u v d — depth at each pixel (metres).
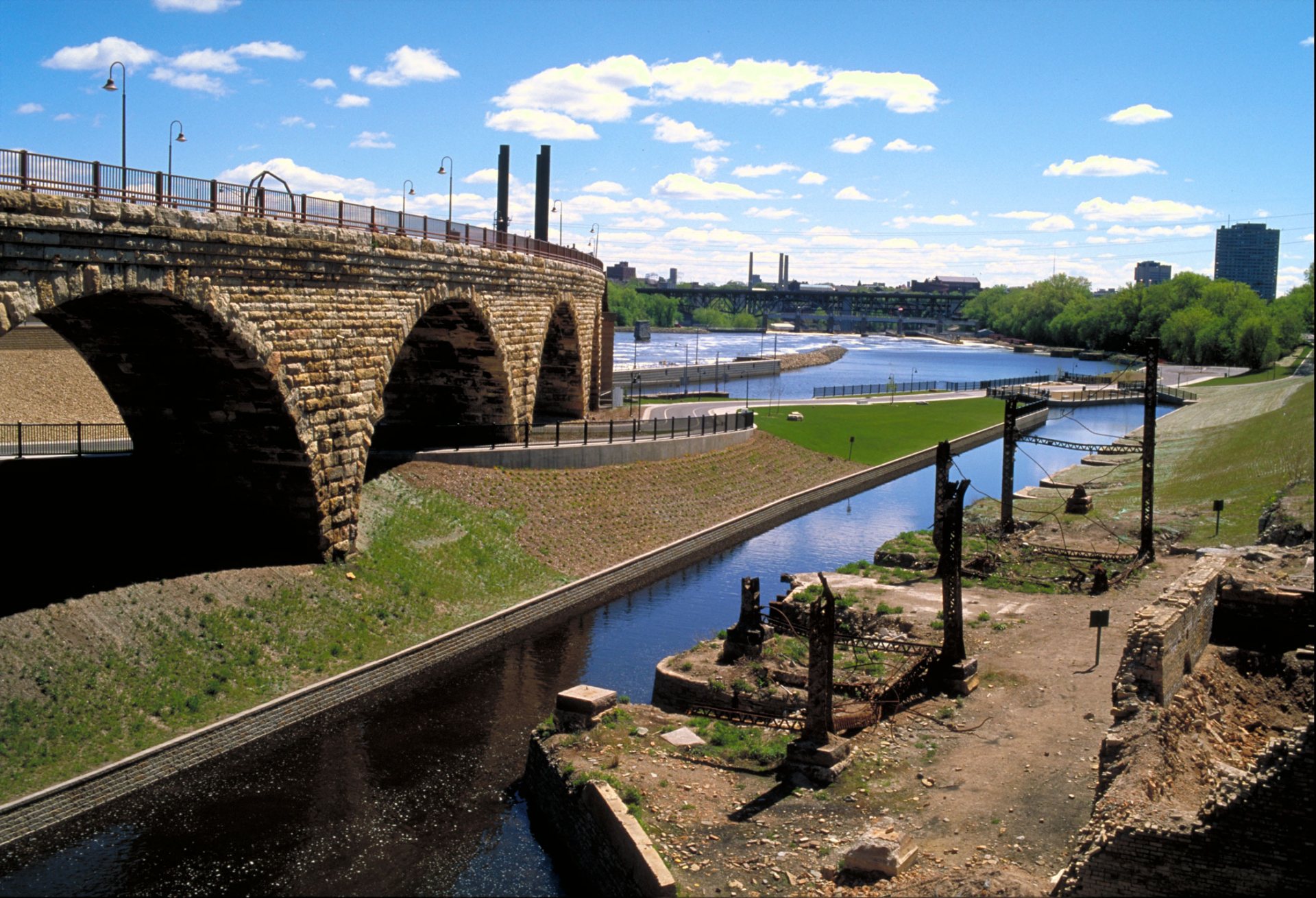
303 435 44.56
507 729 36.88
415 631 43.97
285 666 38.62
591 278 91.38
